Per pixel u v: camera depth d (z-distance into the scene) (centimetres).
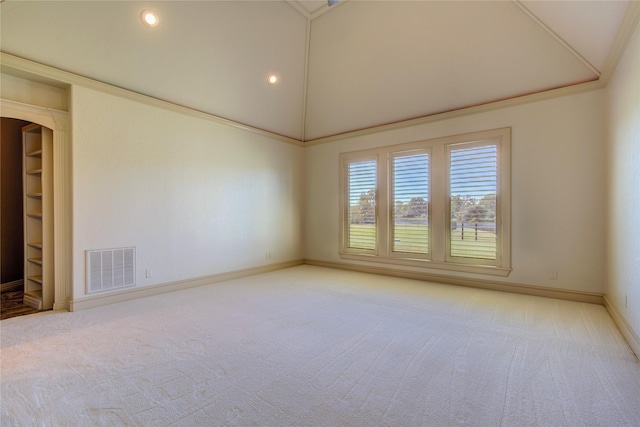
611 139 316
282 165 587
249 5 364
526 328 283
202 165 455
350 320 306
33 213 378
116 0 301
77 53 318
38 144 390
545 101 378
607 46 289
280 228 584
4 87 306
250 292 416
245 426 154
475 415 161
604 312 324
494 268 416
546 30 324
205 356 229
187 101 427
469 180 437
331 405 171
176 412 165
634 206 239
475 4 331
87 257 343
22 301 375
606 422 155
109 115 359
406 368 212
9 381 195
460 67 394
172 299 381
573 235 364
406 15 366
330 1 371
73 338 261
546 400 174
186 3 331
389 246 516
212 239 469
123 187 372
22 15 275
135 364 217
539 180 384
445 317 314
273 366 214
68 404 172
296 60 470
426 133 473
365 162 548
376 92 476
